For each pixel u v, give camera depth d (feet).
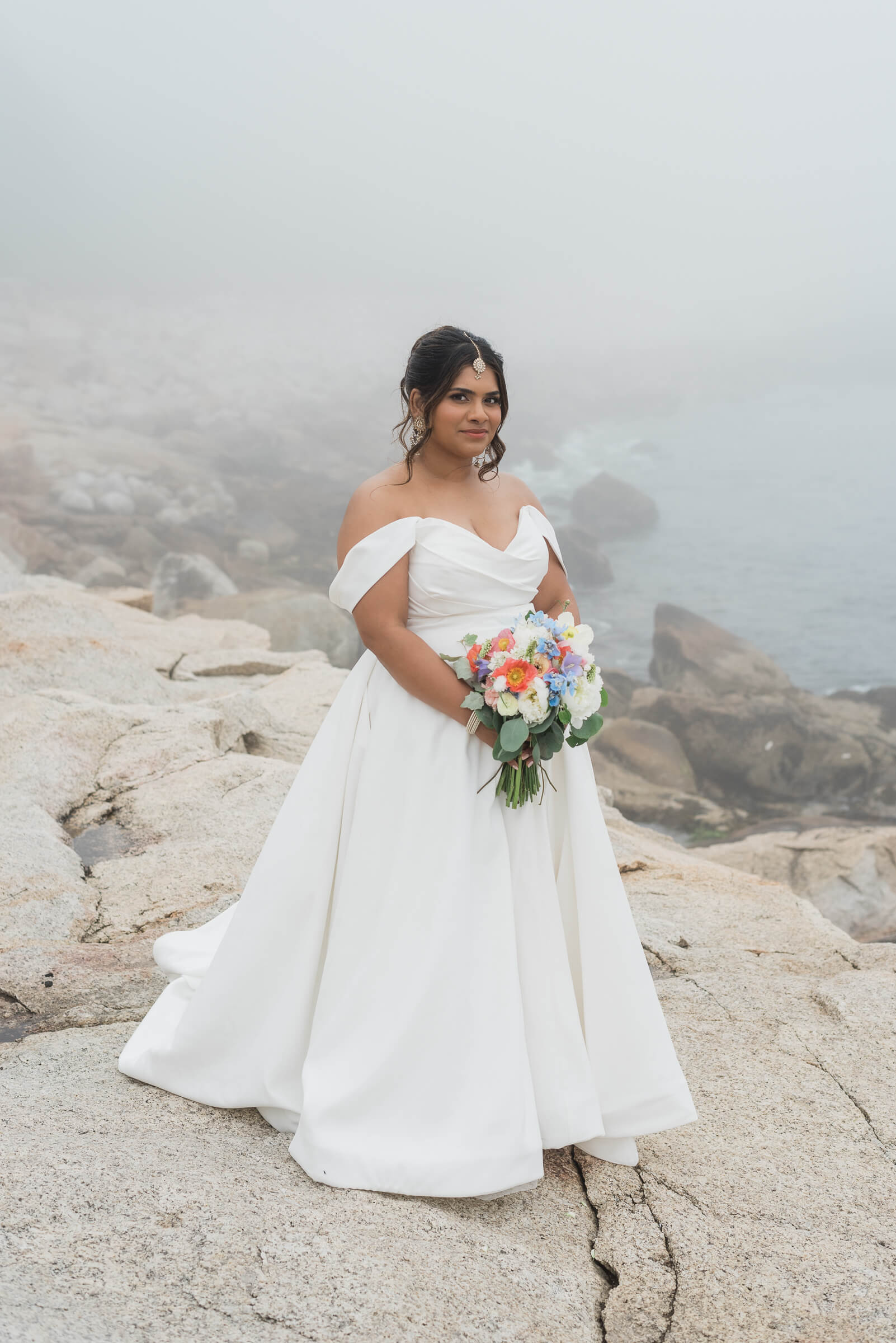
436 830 6.89
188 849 13.32
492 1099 6.63
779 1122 8.04
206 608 58.49
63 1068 8.20
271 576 110.22
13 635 19.95
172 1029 8.30
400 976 6.77
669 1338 5.74
